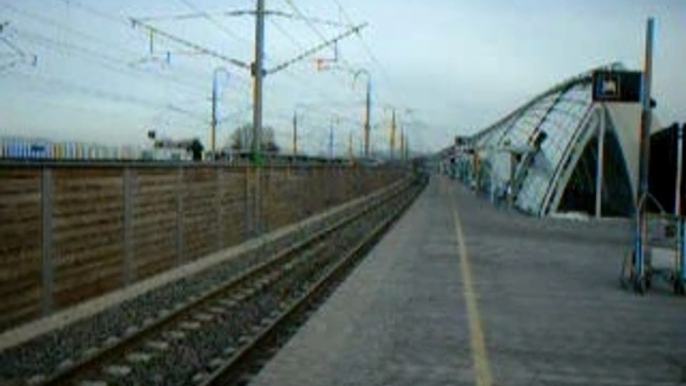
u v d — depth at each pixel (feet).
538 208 171.94
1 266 45.50
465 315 53.42
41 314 50.14
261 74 115.24
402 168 406.41
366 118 264.72
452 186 378.32
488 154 289.94
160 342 44.50
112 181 59.98
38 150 108.78
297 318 52.16
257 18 114.11
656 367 40.81
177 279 68.18
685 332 49.93
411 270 76.18
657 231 75.31
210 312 54.03
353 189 218.38
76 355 41.29
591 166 171.01
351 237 111.45
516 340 46.24
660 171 111.86
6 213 45.70
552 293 64.44
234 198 96.94
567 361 41.63
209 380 34.01
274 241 104.99
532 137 217.97
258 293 63.36
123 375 37.42
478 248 98.53
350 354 41.83
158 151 190.80
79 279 55.16
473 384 36.78
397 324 49.88
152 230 68.90
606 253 97.91
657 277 70.90
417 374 38.17
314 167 155.43
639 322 52.95
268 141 315.78
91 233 56.80
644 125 74.43
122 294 59.98
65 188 52.70
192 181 79.82
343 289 63.87
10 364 38.88
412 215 160.15
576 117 173.68
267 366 39.06
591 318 53.93
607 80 134.51
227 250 92.48
